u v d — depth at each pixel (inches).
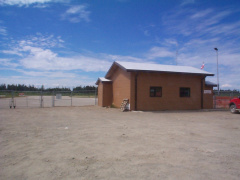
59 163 192.9
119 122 442.3
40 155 215.9
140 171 174.2
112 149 236.5
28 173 170.9
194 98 781.3
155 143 263.4
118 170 176.2
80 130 348.5
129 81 695.1
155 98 718.5
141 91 699.4
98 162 195.2
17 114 586.2
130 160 200.5
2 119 480.7
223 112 696.4
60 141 272.5
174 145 254.8
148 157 209.3
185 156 213.5
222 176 165.8
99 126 389.7
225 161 200.5
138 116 554.9
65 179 159.5
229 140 285.9
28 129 356.2
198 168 181.9
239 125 417.4
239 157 213.0
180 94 759.7
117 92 810.8
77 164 190.2
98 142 267.0
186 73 732.0
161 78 730.2
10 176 165.5
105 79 903.7
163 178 161.0
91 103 1194.0
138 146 248.5
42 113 618.5
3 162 196.2
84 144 257.4
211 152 228.5
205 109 783.1
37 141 272.5
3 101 1264.8
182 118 519.8
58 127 377.1
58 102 1277.1
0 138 289.1
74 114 596.1
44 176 165.0
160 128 371.2
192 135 314.7
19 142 267.4
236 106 650.8
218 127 390.9
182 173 170.7
